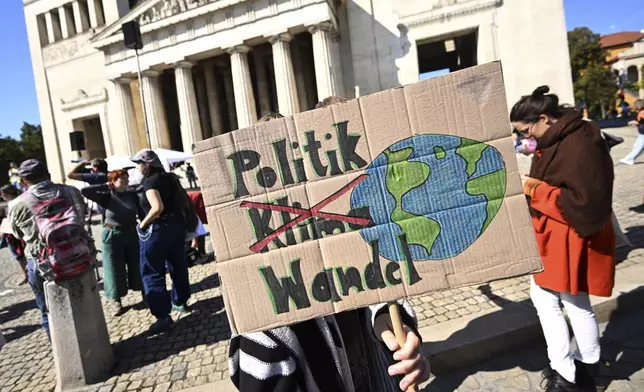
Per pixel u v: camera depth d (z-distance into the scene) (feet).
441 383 9.44
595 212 6.51
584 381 7.70
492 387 9.01
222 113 111.65
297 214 4.11
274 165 4.12
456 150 4.04
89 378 11.30
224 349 12.37
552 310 7.78
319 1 75.25
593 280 7.00
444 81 4.02
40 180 11.35
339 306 4.06
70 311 11.09
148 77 89.30
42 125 113.91
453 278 4.09
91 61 106.32
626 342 9.84
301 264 4.10
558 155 6.85
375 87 85.81
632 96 152.05
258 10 79.10
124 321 16.05
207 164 4.10
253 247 4.10
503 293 12.76
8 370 13.52
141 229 13.92
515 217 4.04
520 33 79.71
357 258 4.12
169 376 11.17
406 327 4.12
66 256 11.00
